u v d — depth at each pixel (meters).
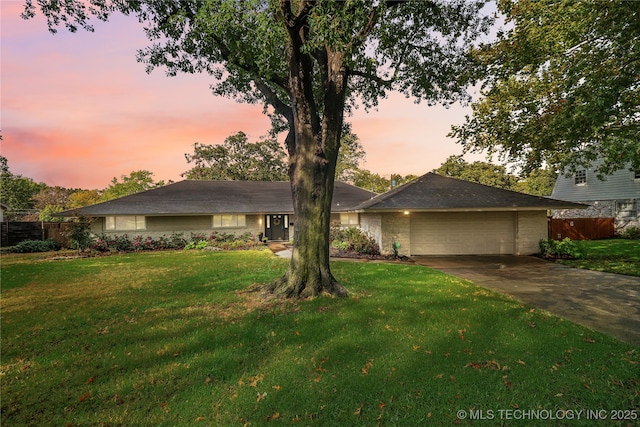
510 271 10.25
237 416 2.92
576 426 2.69
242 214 20.45
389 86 8.33
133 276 9.89
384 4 5.47
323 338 4.64
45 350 4.44
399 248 13.92
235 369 3.79
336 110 6.98
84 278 9.64
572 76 6.69
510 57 9.46
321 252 7.07
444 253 14.69
